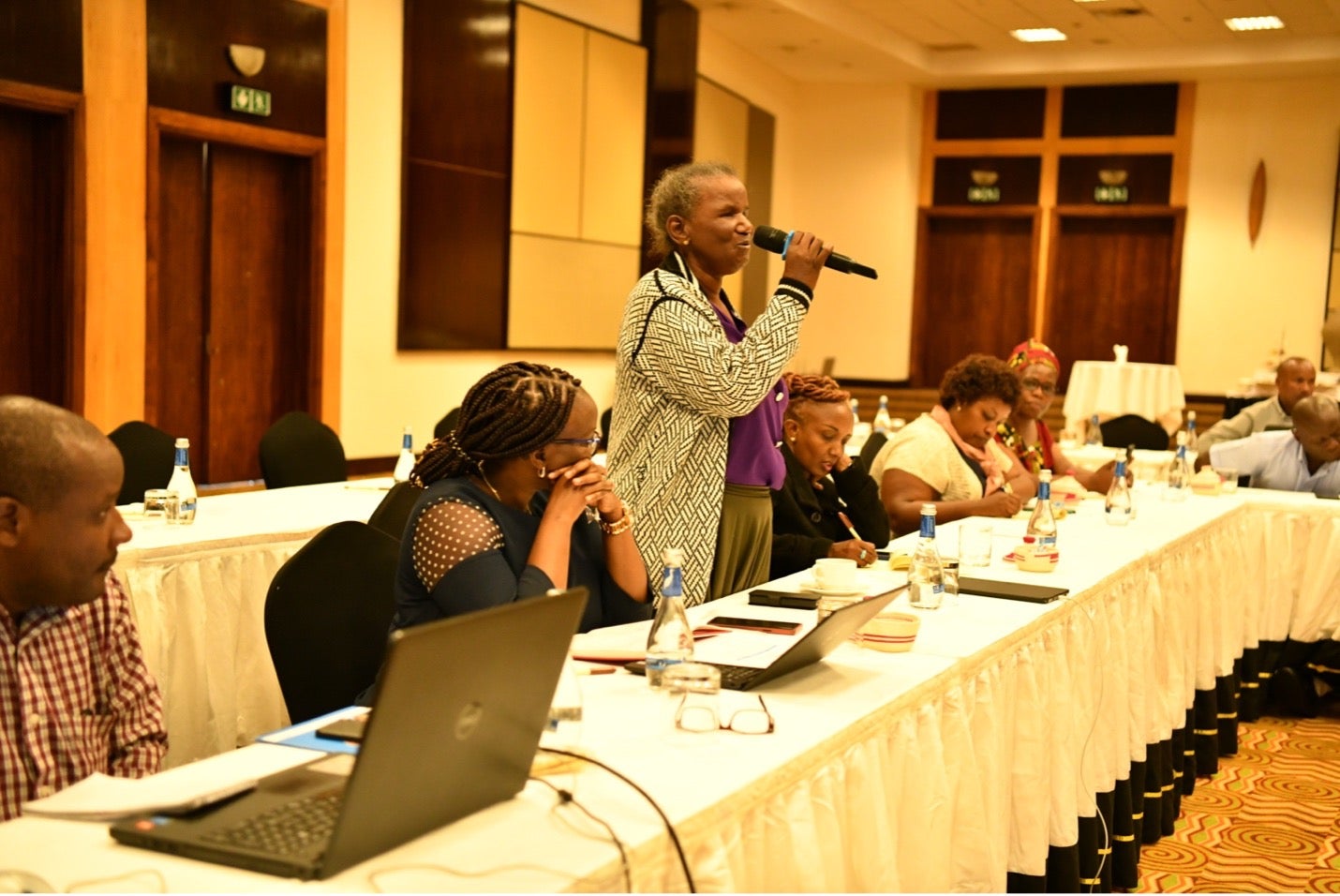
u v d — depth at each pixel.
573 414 2.16
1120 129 13.88
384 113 8.44
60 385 6.69
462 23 9.02
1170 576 3.76
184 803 1.36
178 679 3.29
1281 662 4.99
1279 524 4.92
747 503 2.82
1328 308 13.20
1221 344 13.66
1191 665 4.03
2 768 1.66
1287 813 3.85
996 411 4.36
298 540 3.59
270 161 7.89
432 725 1.29
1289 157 13.27
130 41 6.72
